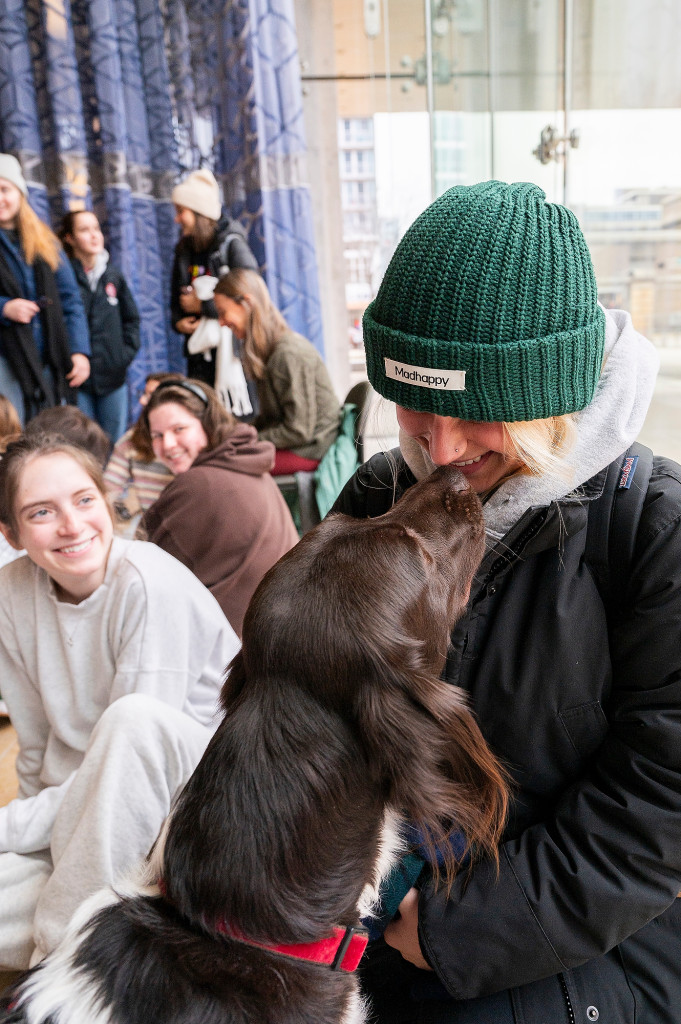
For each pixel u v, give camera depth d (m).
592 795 1.05
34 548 1.57
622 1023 1.08
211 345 4.77
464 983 1.06
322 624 0.91
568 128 2.22
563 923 1.02
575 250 0.91
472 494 1.05
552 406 0.93
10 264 4.14
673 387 2.02
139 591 1.63
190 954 0.89
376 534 0.98
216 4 5.13
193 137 5.39
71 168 4.95
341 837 0.92
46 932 1.41
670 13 1.97
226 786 0.92
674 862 1.00
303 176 5.44
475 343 0.89
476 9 2.64
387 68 3.94
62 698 1.72
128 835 1.42
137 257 5.33
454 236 0.89
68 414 2.53
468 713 0.91
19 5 4.62
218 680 1.81
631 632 1.02
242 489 2.42
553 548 1.05
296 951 0.91
